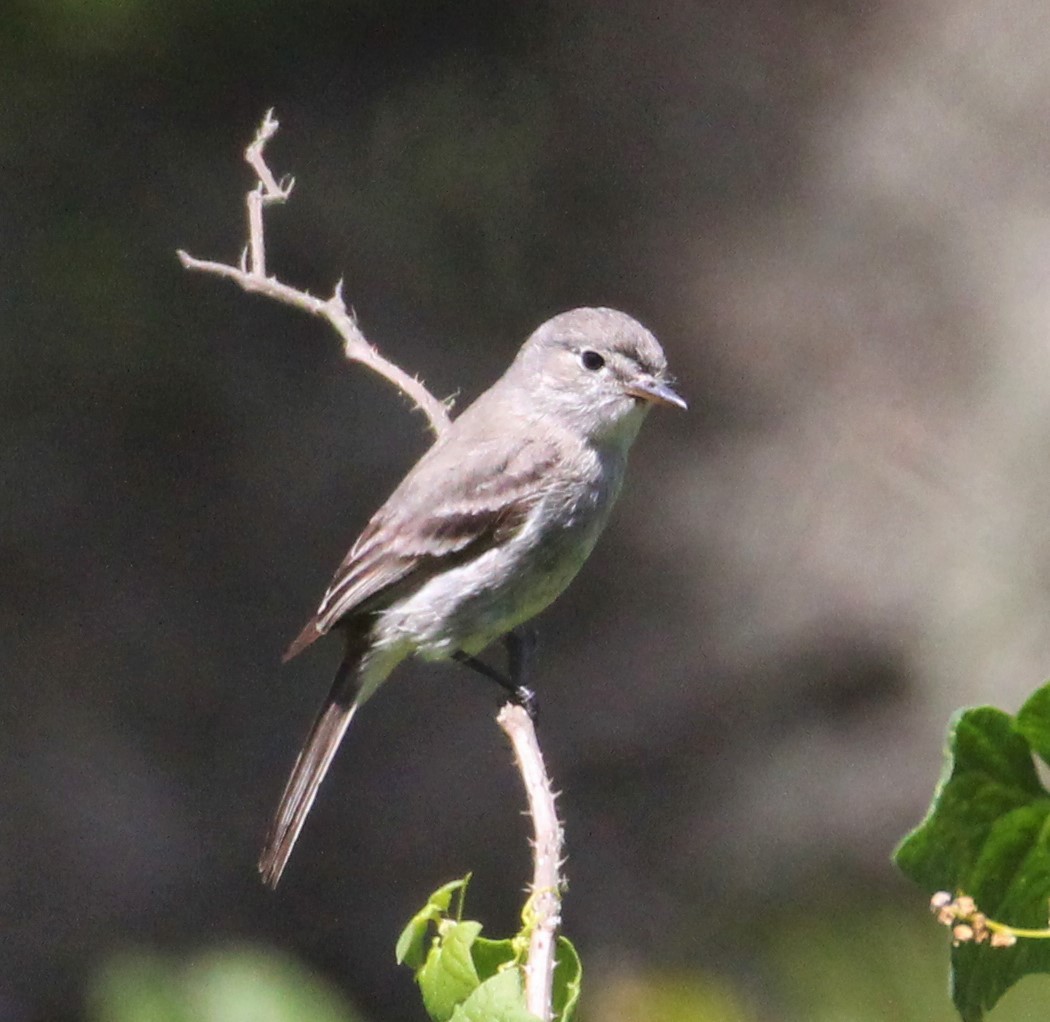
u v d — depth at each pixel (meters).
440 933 3.72
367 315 15.53
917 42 17.61
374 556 7.30
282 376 15.31
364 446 15.01
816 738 13.55
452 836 12.93
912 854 2.98
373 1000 12.09
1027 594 14.23
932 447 15.20
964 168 16.89
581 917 12.02
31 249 15.01
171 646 14.01
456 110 16.50
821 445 15.40
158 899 12.54
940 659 14.03
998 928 2.93
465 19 17.02
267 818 13.09
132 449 14.91
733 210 16.73
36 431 14.80
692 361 15.93
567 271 16.11
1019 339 15.66
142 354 15.12
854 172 16.97
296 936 12.39
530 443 7.27
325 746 7.29
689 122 17.14
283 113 15.99
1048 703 2.93
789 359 15.98
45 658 13.86
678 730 13.63
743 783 13.25
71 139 15.23
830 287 16.36
